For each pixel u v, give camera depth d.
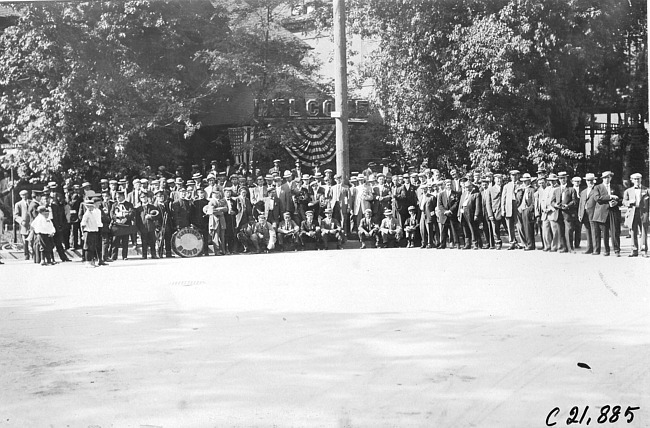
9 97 31.03
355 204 26.19
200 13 34.56
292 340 10.70
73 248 24.95
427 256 21.61
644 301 13.48
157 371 9.16
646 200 20.20
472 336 10.77
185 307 13.68
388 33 31.97
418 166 31.11
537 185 25.69
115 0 30.80
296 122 35.22
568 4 28.59
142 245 23.66
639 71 30.98
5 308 14.13
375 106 34.16
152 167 33.00
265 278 17.42
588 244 21.50
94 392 8.35
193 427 7.21
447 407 7.64
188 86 34.44
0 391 8.47
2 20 34.22
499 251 22.92
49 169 29.58
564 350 9.88
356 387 8.34
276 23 36.81
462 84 29.58
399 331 11.18
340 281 16.61
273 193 25.27
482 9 29.91
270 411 7.60
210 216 24.23
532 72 29.39
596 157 33.72
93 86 29.62
